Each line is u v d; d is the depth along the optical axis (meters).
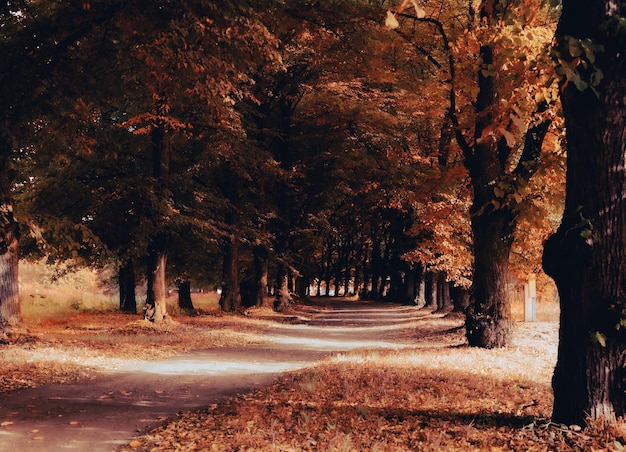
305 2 18.75
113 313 33.41
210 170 30.92
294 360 17.38
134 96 21.34
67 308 33.81
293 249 48.62
